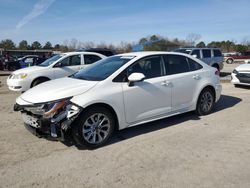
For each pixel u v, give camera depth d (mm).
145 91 5234
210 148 4609
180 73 5996
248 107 7520
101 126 4758
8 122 6199
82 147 4719
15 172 3855
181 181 3555
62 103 4426
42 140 5055
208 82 6500
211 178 3619
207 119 6332
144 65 5453
